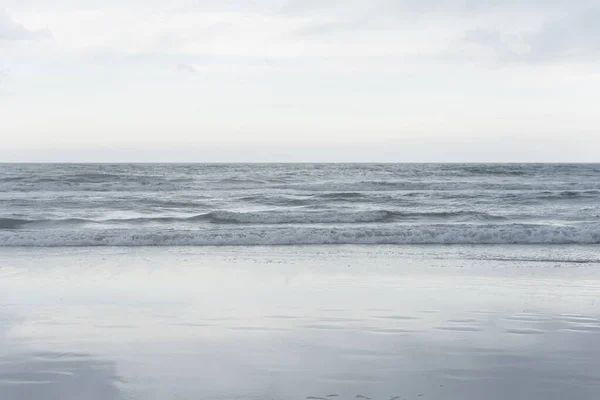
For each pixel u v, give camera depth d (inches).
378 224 749.3
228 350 205.3
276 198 1148.5
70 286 340.2
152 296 310.3
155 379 173.0
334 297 310.2
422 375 177.8
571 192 1197.7
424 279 371.9
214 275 383.2
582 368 186.4
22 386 167.3
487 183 1489.9
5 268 412.2
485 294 322.0
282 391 162.2
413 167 2723.9
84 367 185.0
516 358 197.6
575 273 399.5
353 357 197.0
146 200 1087.0
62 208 994.1
